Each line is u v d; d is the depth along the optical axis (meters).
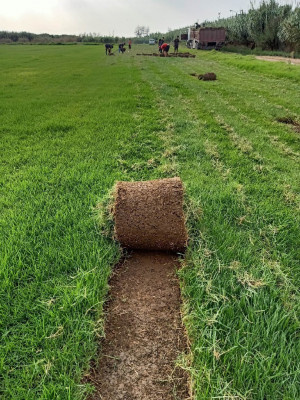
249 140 5.89
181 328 2.20
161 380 1.86
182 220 2.79
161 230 2.80
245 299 2.31
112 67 18.53
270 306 2.21
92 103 9.20
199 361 1.87
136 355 2.01
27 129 6.59
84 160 4.89
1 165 4.77
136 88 11.53
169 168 4.51
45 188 4.00
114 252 2.83
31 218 3.26
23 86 12.54
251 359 1.86
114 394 1.78
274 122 7.33
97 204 3.30
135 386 1.83
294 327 2.07
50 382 1.73
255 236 3.11
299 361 1.84
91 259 2.68
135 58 24.50
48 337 1.97
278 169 4.75
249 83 12.70
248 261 2.69
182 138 5.96
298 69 14.29
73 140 5.84
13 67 19.08
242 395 1.67
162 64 19.91
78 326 2.08
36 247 2.81
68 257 2.66
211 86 12.02
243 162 4.91
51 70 17.59
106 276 2.54
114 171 4.49
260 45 26.91
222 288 2.36
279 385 1.71
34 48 40.34
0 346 1.92
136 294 2.49
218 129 6.61
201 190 3.88
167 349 2.05
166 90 11.10
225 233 3.05
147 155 5.13
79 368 1.84
